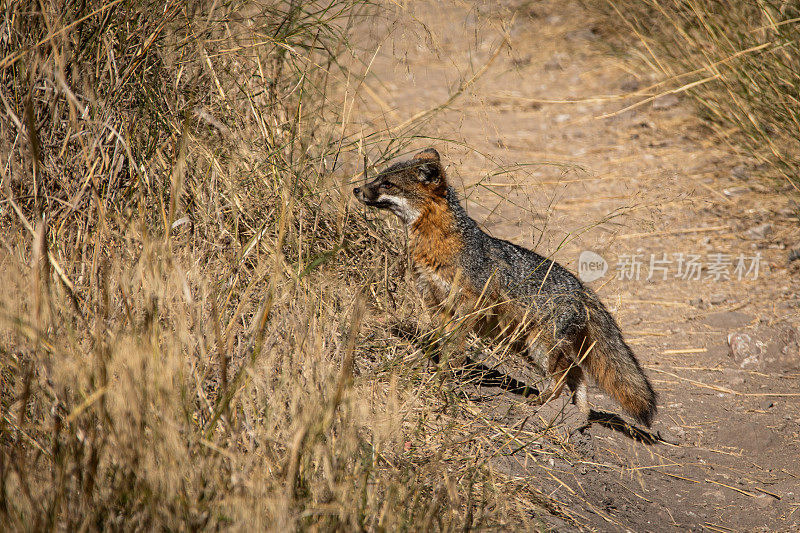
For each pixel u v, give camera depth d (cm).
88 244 763
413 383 852
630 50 2252
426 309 1045
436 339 912
